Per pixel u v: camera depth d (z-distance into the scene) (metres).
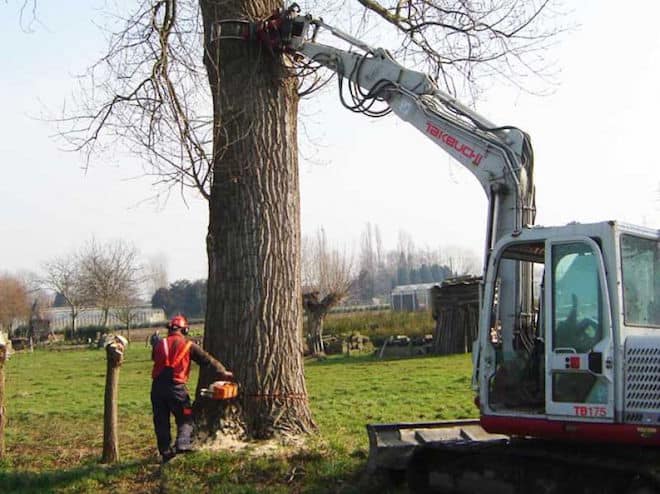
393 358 30.22
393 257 97.06
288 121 10.39
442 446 8.33
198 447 9.50
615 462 7.02
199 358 9.28
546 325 7.34
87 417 15.98
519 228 7.92
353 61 10.02
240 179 10.09
